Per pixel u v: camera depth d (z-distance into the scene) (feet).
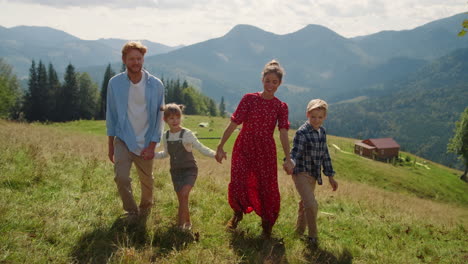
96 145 41.45
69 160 23.17
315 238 14.56
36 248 10.23
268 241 13.51
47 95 293.02
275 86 13.62
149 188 15.03
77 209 13.65
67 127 145.59
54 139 40.22
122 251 10.57
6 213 11.92
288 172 13.82
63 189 16.01
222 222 15.16
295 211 19.26
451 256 15.80
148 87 13.57
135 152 13.51
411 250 15.84
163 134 14.25
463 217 55.21
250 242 13.44
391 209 28.12
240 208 14.12
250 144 13.94
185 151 13.94
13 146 23.76
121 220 13.21
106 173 21.43
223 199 19.24
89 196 15.56
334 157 167.32
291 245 13.69
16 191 14.61
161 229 12.91
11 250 9.87
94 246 10.97
